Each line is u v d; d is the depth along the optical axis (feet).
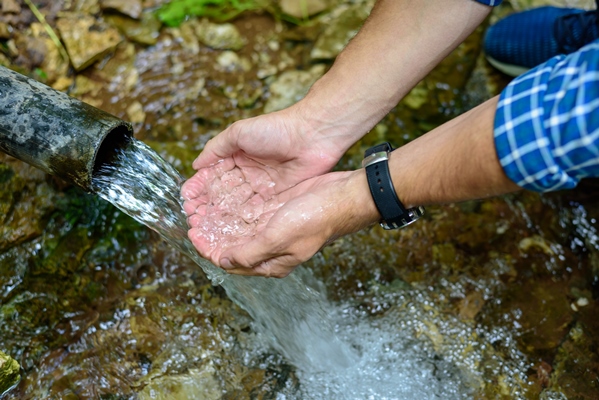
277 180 4.84
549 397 4.97
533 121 3.05
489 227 6.01
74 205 5.48
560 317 5.44
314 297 5.25
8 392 4.72
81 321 5.21
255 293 4.99
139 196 4.63
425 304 5.51
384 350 5.26
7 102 4.29
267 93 6.87
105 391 4.84
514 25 6.91
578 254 5.91
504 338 5.31
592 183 6.28
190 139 6.42
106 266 5.47
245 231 4.56
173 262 5.61
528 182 3.20
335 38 7.27
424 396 5.01
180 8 7.10
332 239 4.31
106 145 4.61
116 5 6.85
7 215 5.09
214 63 6.98
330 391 5.02
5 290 5.03
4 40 6.13
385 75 4.55
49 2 6.54
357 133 4.84
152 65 6.84
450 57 7.20
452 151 3.53
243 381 5.00
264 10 7.38
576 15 6.34
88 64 6.53
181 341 5.17
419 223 5.99
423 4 4.31
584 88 2.89
